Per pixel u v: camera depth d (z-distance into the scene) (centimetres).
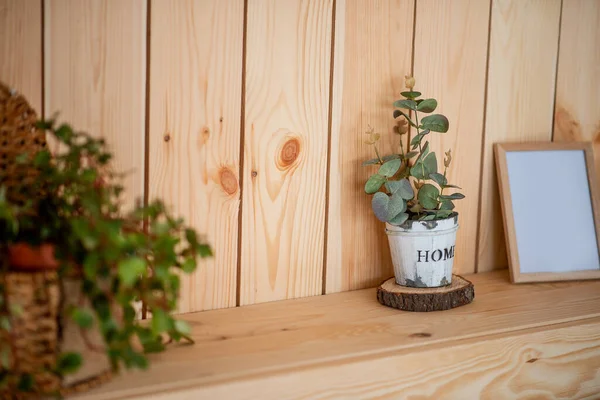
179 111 125
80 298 104
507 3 147
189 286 129
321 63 134
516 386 125
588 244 149
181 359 114
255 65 129
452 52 143
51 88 118
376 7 137
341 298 136
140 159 124
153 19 123
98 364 107
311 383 113
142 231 109
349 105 137
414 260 133
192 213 128
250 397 110
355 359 116
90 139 108
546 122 152
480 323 127
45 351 103
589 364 130
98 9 120
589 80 155
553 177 150
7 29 115
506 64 148
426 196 134
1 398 102
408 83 134
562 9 151
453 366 121
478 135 147
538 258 146
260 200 132
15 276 101
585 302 136
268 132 131
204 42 126
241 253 132
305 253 136
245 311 130
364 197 139
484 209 149
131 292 103
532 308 133
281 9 130
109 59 121
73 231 101
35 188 106
